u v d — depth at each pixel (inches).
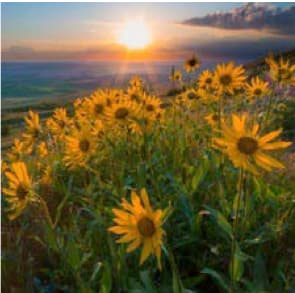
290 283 16.9
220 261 19.7
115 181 25.5
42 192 26.2
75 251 16.5
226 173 25.6
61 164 31.0
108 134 27.2
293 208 22.8
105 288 15.7
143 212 12.5
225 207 20.8
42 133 32.3
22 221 23.8
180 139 29.9
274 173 28.4
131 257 19.8
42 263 21.4
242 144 13.7
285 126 43.3
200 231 21.2
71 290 18.4
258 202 24.1
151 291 16.1
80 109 32.9
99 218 19.8
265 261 19.4
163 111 32.1
